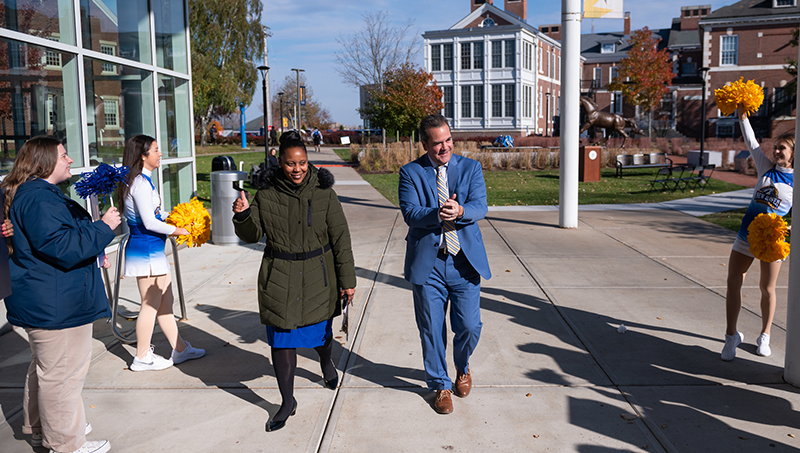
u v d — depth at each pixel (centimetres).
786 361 405
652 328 520
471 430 344
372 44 3142
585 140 3331
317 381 414
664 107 5100
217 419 359
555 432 340
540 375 421
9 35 632
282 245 343
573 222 1035
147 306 427
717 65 4819
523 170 2522
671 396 386
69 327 297
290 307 340
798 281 388
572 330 516
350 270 361
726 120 4828
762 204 420
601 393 391
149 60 949
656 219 1142
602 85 6062
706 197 1541
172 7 1041
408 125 2850
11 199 288
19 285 289
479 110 4925
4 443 332
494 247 880
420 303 361
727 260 787
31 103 675
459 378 389
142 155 412
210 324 540
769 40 4638
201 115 4319
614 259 795
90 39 793
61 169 303
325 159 3183
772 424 348
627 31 6184
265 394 394
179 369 438
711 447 323
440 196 354
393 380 414
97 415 364
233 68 4338
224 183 905
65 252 283
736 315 439
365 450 323
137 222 415
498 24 4819
